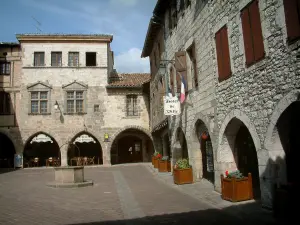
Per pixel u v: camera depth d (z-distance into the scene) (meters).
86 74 26.11
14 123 24.86
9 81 25.30
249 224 6.71
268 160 7.70
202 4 11.80
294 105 6.97
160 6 17.05
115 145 28.06
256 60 8.09
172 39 16.09
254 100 8.27
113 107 26.11
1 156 26.30
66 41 26.16
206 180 13.09
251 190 8.95
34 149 27.09
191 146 13.39
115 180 15.42
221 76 10.13
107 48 26.70
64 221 7.30
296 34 6.57
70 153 26.94
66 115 25.42
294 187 6.81
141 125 26.30
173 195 10.68
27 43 25.75
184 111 14.38
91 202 9.64
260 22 7.87
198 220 7.18
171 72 16.33
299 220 6.56
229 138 10.18
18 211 8.40
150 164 24.77
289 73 6.89
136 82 27.20
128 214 7.93
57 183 13.35
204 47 11.65
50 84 25.55
